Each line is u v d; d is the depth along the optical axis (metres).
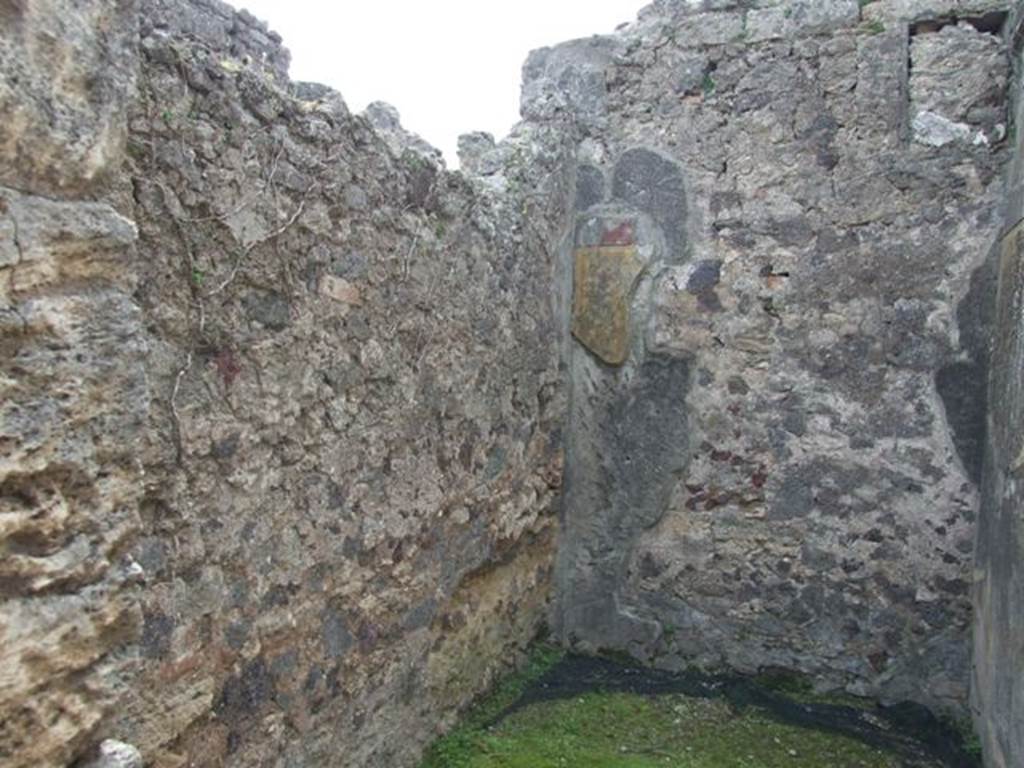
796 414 4.00
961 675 3.74
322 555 2.57
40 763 1.06
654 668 4.18
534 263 3.91
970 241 3.75
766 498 4.05
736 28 4.09
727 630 4.10
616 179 4.27
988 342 3.71
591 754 3.30
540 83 4.39
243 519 2.24
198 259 2.04
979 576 3.59
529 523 3.94
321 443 2.54
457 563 3.36
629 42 4.26
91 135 1.11
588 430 4.30
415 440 3.03
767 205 4.05
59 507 1.08
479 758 3.20
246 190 2.18
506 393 3.68
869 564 3.89
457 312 3.26
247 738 2.29
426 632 3.18
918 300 3.82
